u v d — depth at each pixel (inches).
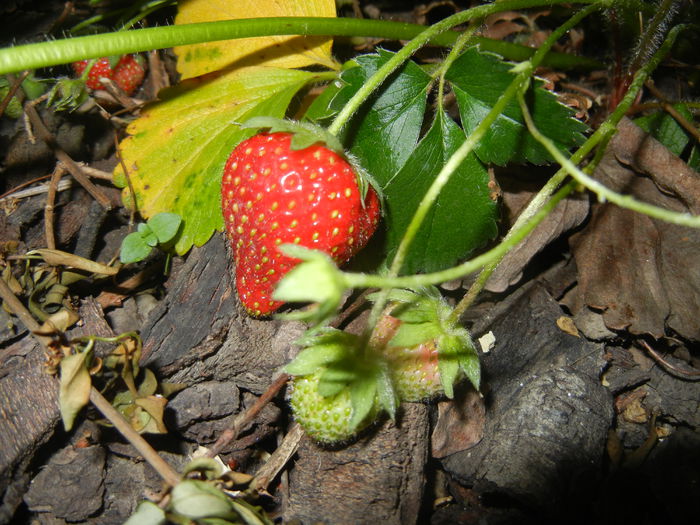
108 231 4.8
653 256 4.7
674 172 4.7
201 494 3.1
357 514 3.9
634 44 5.6
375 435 3.9
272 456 4.0
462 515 4.2
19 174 4.9
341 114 3.7
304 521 3.9
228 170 3.8
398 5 6.5
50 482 3.8
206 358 4.1
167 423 4.0
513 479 4.1
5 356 3.9
